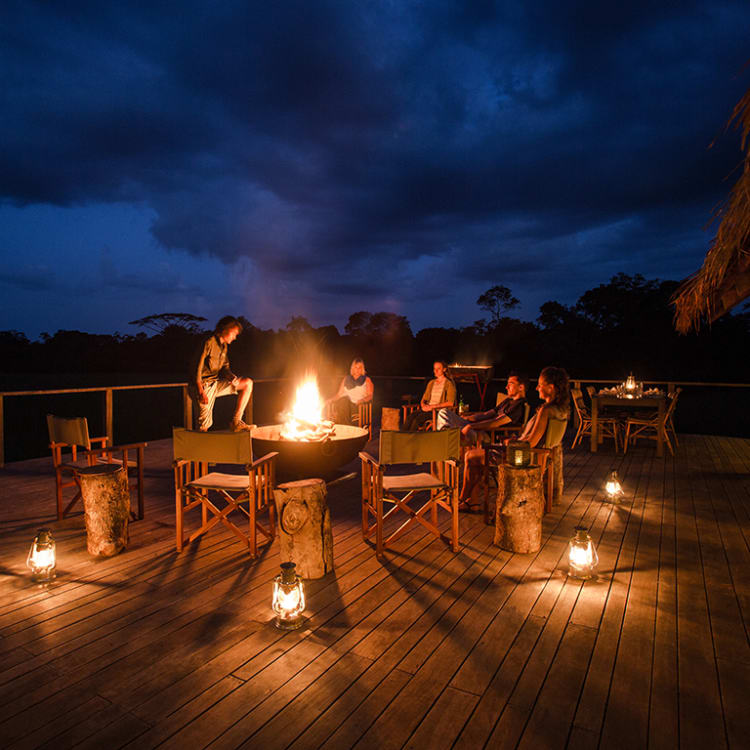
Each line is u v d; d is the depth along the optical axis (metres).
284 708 2.04
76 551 3.72
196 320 43.72
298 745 1.84
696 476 6.20
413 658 2.38
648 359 26.89
